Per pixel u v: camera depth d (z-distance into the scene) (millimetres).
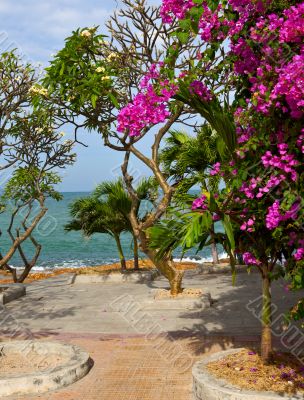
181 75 5875
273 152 5539
